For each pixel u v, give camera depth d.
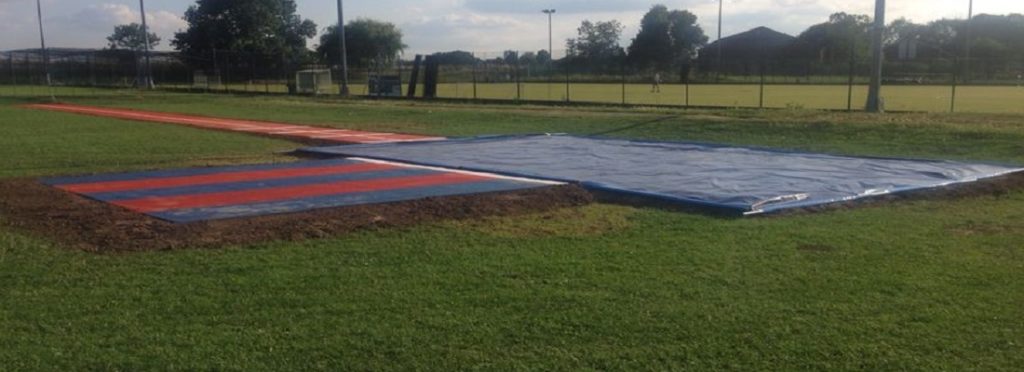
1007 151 15.82
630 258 7.04
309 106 34.81
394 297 5.87
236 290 6.03
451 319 5.38
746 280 6.32
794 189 10.61
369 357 4.73
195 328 5.20
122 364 4.61
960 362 4.66
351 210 9.21
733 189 10.60
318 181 11.64
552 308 5.62
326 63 80.38
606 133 20.84
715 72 65.69
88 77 64.69
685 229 8.32
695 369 4.56
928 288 6.11
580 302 5.75
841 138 18.20
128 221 8.59
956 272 6.58
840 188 10.73
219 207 9.49
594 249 7.39
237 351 4.81
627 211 9.38
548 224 8.59
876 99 24.52
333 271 6.57
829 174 12.08
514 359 4.71
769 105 35.00
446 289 6.07
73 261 6.87
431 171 12.71
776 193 10.26
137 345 4.91
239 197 10.24
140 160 14.56
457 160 14.02
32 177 12.23
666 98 42.09
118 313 5.49
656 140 18.20
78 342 4.95
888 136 18.06
